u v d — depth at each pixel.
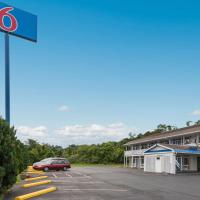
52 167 46.09
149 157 48.59
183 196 18.36
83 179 29.98
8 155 15.98
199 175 38.97
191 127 55.91
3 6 25.97
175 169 43.00
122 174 39.22
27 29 27.36
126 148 78.06
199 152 46.31
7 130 16.47
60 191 19.67
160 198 17.36
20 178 27.44
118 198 17.00
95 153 95.81
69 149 104.50
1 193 16.42
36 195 17.47
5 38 25.67
